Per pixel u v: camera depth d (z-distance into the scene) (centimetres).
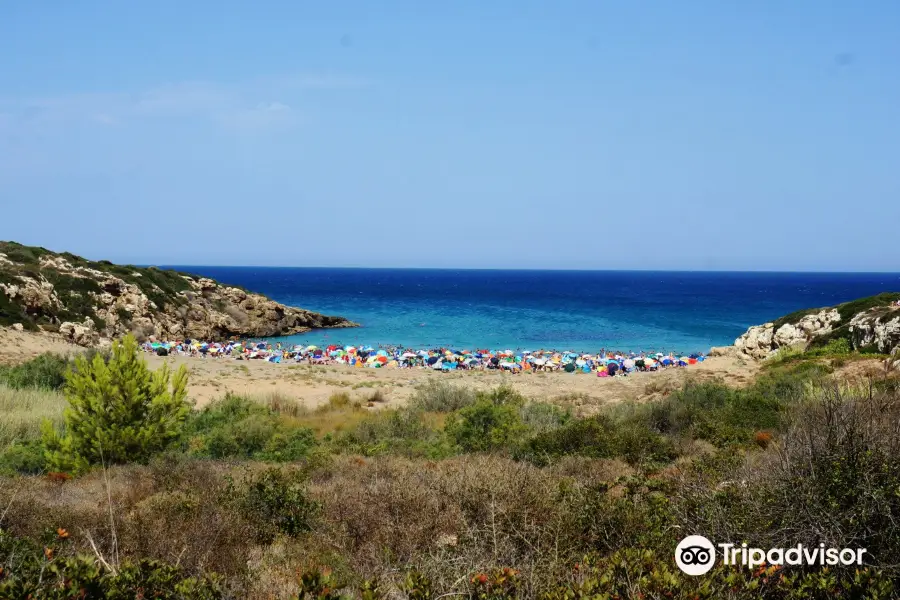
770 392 1738
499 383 3147
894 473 468
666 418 1534
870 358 2003
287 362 4606
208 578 462
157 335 5241
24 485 867
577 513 588
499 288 18562
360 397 2605
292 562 591
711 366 3061
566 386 2950
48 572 432
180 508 704
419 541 586
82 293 4912
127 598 408
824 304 11506
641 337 6569
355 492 743
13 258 5103
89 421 1230
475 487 632
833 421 541
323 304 11050
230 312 6419
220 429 1542
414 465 1042
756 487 534
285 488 763
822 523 457
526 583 432
